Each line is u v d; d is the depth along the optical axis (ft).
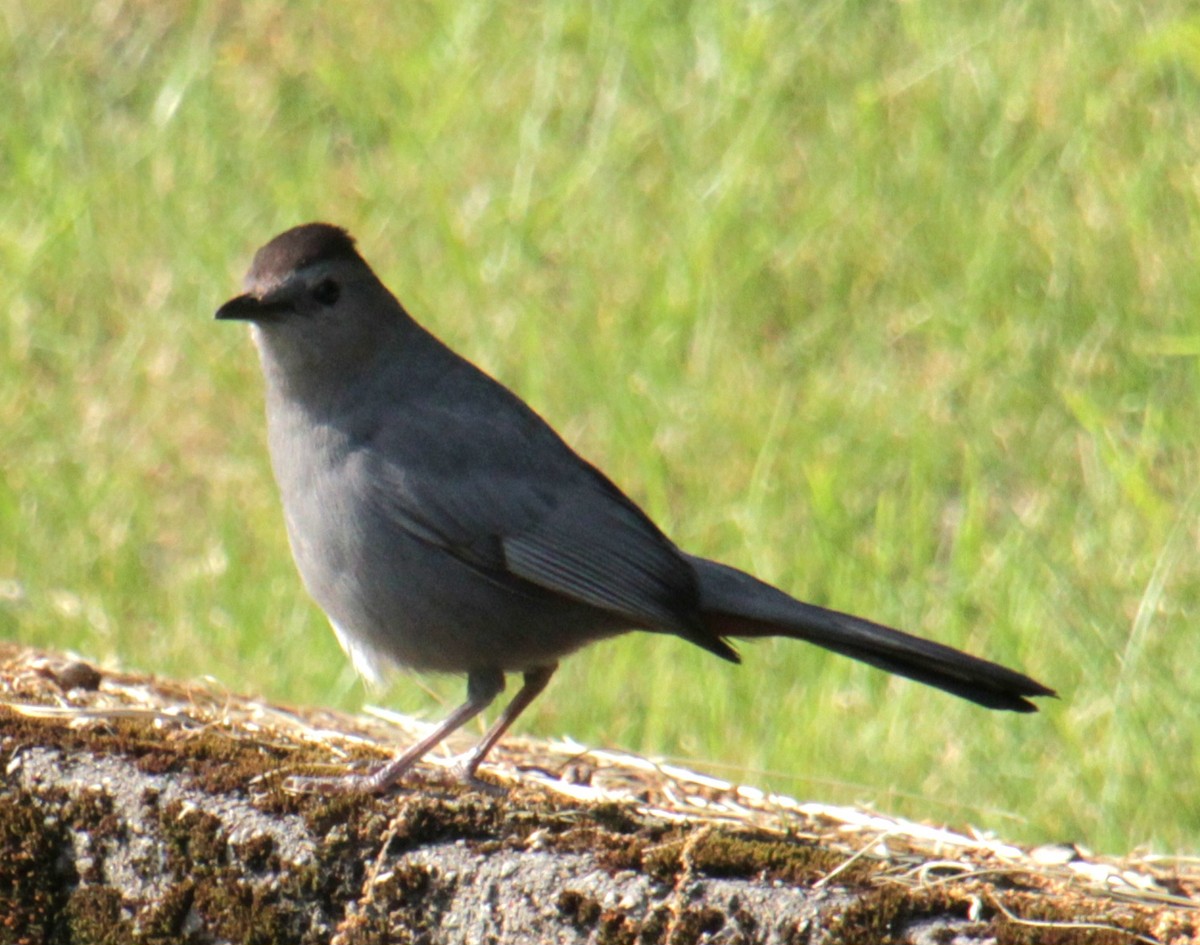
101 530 44.73
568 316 48.60
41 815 22.02
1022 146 51.80
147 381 50.14
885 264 49.14
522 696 26.66
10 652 28.40
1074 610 38.22
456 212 53.52
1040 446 43.11
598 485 26.84
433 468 26.14
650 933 19.52
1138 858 24.98
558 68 58.08
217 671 39.29
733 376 46.32
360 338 26.48
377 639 26.86
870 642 24.75
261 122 59.00
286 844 20.95
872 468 43.04
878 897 19.20
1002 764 35.06
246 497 45.29
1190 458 42.27
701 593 25.75
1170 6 54.70
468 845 20.57
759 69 55.83
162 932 21.48
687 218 51.08
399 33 61.93
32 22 65.41
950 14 56.49
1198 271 46.32
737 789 26.21
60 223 55.67
